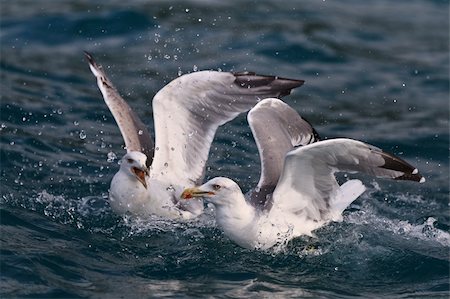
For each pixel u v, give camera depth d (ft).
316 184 40.60
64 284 37.60
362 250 42.19
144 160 43.32
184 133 46.14
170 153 45.85
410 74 69.36
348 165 39.32
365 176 52.70
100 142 55.52
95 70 46.50
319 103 63.87
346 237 43.04
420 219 47.09
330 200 41.47
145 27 73.77
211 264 40.45
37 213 44.93
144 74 66.64
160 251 41.65
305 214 41.70
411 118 62.13
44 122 57.57
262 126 43.50
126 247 41.83
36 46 70.85
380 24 79.20
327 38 74.23
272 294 37.96
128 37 72.49
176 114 46.03
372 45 74.43
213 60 68.90
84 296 36.65
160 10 76.48
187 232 43.47
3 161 50.85
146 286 38.06
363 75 68.59
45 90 62.80
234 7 78.89
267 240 40.83
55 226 43.55
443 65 71.31
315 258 41.24
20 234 42.11
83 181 49.60
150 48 70.79
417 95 66.03
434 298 38.29
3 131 55.26
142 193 43.65
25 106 59.41
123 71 67.00
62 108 60.03
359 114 62.49
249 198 41.70
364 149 38.06
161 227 43.91
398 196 50.16
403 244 43.32
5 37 71.72
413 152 57.06
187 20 75.36
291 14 78.84
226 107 46.57
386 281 40.01
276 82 46.78
